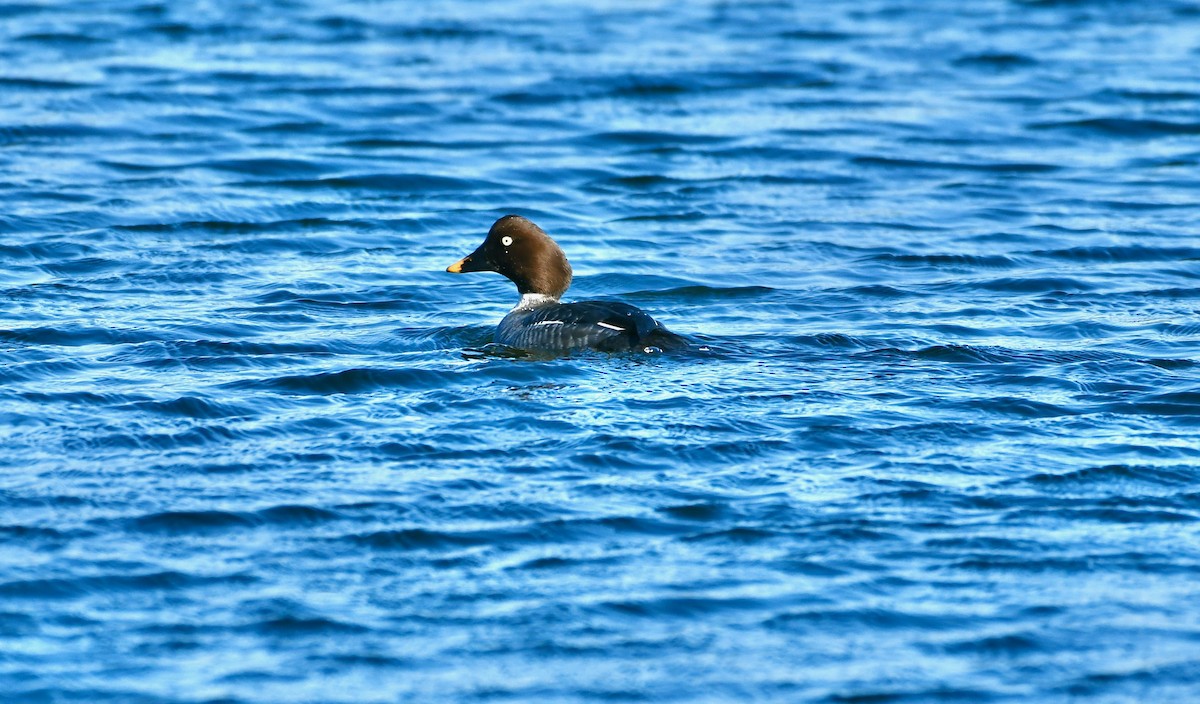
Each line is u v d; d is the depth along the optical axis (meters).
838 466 11.75
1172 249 20.89
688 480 11.46
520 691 8.68
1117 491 11.26
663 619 9.41
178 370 14.59
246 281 18.92
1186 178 25.33
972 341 15.97
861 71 33.16
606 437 12.34
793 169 25.78
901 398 13.48
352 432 12.57
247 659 8.97
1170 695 8.62
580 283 19.19
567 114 29.31
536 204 23.50
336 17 37.44
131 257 19.97
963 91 31.56
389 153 26.33
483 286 18.91
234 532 10.55
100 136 26.78
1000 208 23.41
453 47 34.59
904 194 24.30
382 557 10.21
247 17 37.22
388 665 8.92
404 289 18.66
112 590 9.72
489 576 9.96
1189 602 9.57
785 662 8.97
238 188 23.91
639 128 28.33
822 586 9.78
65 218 21.72
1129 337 16.12
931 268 19.92
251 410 13.22
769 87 31.66
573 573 9.98
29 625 9.28
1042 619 9.39
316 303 17.84
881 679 8.78
